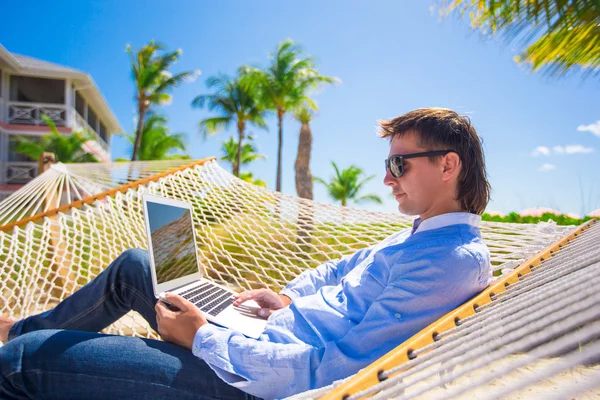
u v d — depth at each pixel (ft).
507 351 2.07
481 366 2.06
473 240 4.05
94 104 75.00
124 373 3.53
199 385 3.66
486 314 2.99
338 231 10.23
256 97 68.64
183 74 69.10
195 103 73.41
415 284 3.70
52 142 55.93
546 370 1.69
